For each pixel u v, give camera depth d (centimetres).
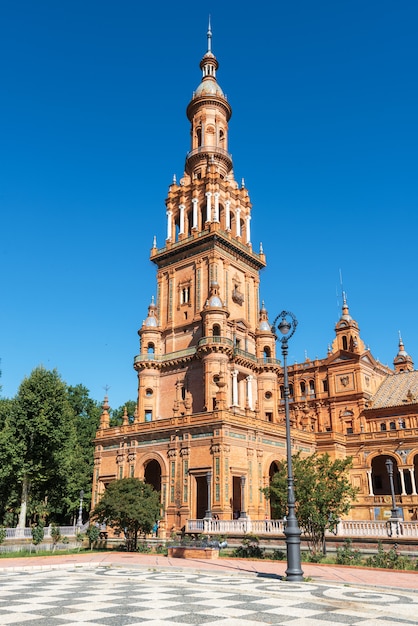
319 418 7688
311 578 2148
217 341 5784
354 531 3441
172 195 7275
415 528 3222
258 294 7156
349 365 7594
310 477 3262
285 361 2533
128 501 4088
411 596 1727
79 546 4769
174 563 2856
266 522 3950
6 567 2703
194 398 5991
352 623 1247
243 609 1438
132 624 1223
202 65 8225
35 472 5019
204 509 5188
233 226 7231
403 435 6456
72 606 1490
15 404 5138
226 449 4859
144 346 6512
